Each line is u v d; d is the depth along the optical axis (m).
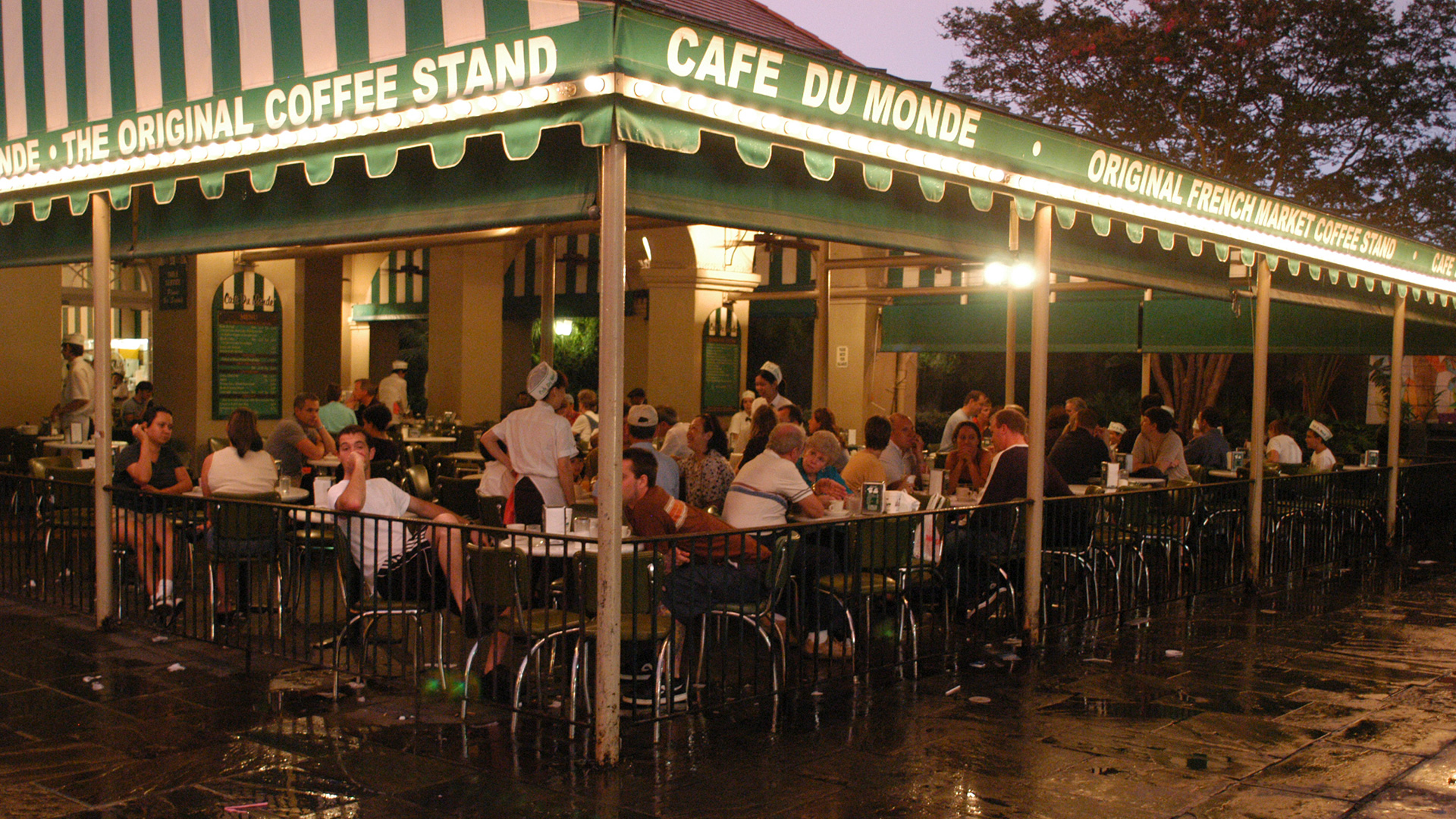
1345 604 8.62
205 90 5.43
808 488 6.27
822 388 11.19
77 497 7.27
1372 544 11.25
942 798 4.41
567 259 17.25
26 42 6.43
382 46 4.67
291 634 5.96
